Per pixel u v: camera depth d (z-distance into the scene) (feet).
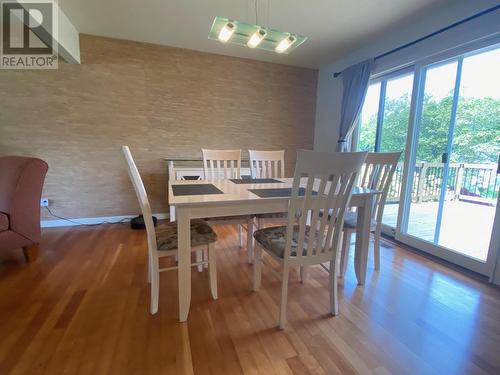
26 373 3.68
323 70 12.93
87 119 10.12
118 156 10.71
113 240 8.87
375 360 4.06
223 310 5.24
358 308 5.38
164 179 11.41
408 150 8.88
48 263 7.11
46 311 5.06
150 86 10.69
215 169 9.50
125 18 8.45
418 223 8.98
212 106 11.68
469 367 3.96
